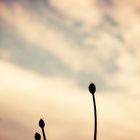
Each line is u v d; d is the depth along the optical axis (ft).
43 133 2.03
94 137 1.96
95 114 1.98
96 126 1.97
